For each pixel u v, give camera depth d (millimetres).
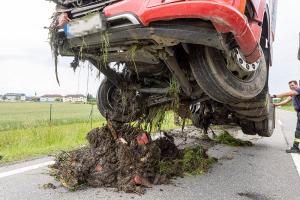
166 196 3523
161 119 4648
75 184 3629
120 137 4066
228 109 5719
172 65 3881
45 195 3490
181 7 3059
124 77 4809
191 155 4797
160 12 3141
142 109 4629
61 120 21234
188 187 3873
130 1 3342
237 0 3293
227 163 5266
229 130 9375
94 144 4156
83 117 25047
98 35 3602
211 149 6484
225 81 3811
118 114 4547
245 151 6473
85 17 3619
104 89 5457
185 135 7262
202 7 3006
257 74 4344
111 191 3604
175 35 3254
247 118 5773
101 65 4430
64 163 3998
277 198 3621
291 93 6664
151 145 4039
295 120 19312
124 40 3518
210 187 3912
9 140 9477
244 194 3709
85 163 3838
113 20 3430
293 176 4582
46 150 6535
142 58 3904
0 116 28281
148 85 4816
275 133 10078
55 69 4105
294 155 6219
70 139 8891
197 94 4418
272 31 5809
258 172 4746
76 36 3736
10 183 3982
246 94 4074
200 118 6832
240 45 3469
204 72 3768
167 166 4297
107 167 3816
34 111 38500
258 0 4160
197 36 3242
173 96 4332
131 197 3436
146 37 3350
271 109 6555
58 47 4059
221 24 3107
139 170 3803
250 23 3945
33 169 4785
